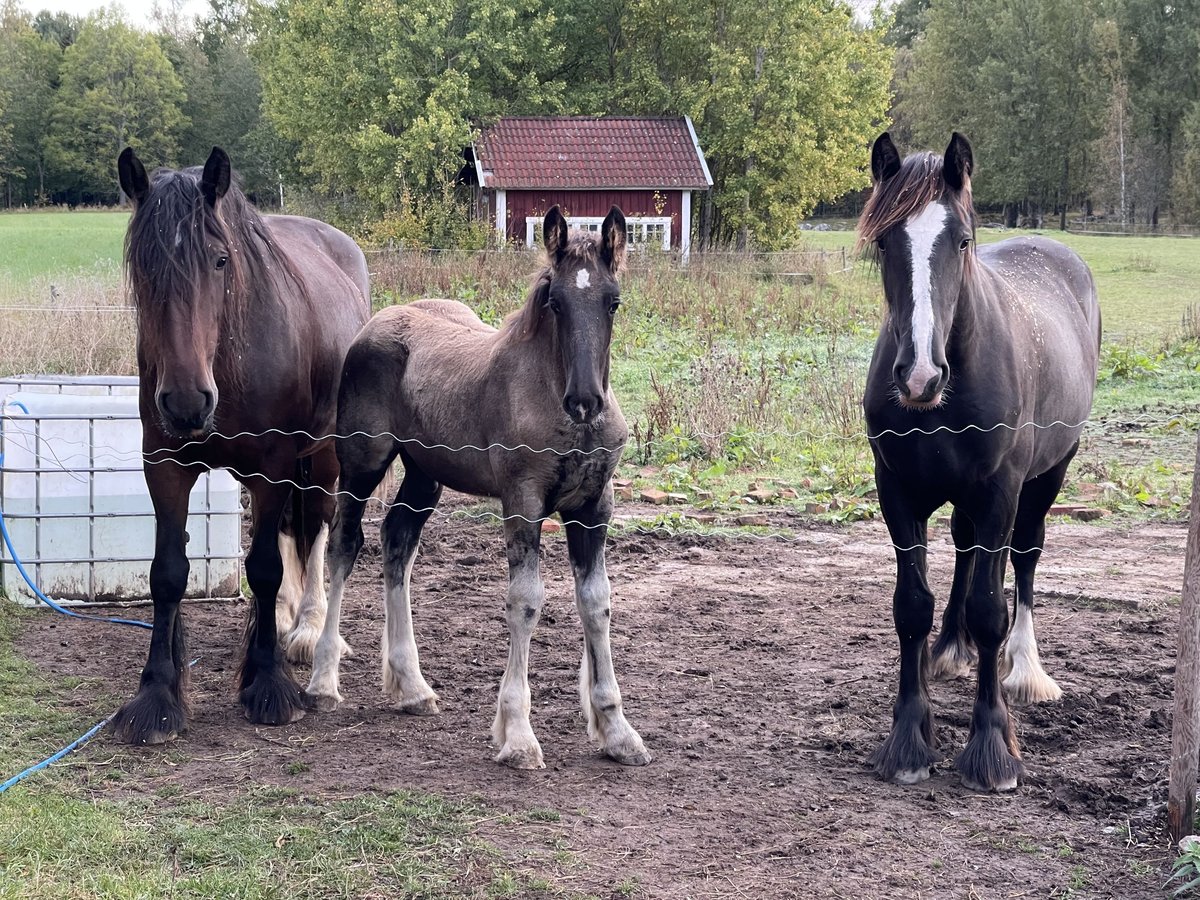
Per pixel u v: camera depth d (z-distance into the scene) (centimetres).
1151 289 2281
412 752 468
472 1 2850
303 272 602
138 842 375
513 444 443
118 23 7169
